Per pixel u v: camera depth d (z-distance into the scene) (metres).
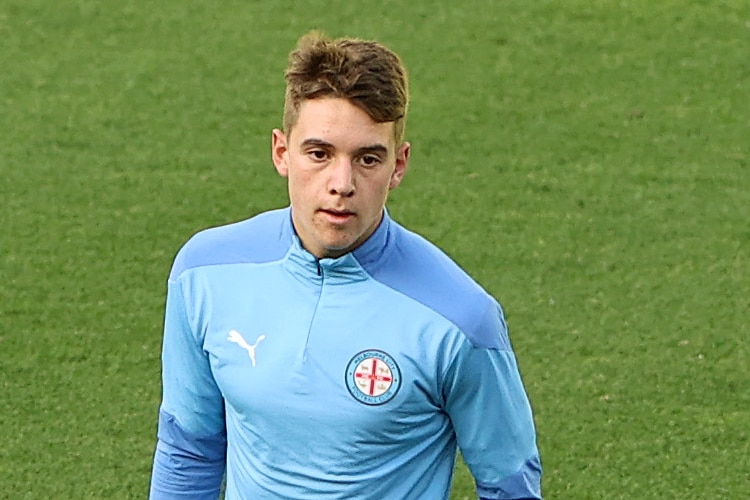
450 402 9.66
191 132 30.55
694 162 29.72
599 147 30.38
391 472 9.74
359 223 9.12
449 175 28.86
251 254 9.89
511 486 10.03
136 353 22.11
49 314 23.16
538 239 26.27
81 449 19.67
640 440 20.14
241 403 9.83
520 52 35.53
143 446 19.80
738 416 20.70
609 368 21.98
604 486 19.16
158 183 28.19
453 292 9.47
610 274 25.00
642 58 35.34
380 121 8.94
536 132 31.06
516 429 9.88
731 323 23.36
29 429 20.08
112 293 23.95
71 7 37.41
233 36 35.94
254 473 10.06
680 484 19.22
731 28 37.16
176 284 10.12
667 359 22.25
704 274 25.03
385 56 9.06
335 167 8.93
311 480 9.80
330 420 9.51
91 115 31.25
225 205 27.38
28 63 34.00
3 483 18.88
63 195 27.53
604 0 38.75
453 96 32.84
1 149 29.44
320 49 9.05
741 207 27.64
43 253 25.23
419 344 9.37
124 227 26.31
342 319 9.49
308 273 9.58
